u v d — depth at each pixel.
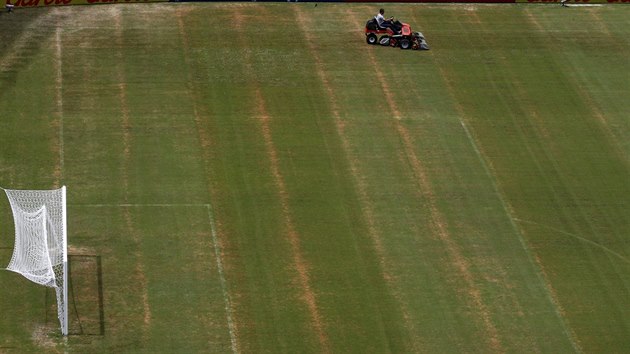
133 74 114.00
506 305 90.75
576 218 100.38
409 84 115.81
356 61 118.62
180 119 108.56
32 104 108.94
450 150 107.31
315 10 126.88
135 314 87.62
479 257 95.38
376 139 107.88
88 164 102.19
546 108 114.12
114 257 92.50
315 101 112.31
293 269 92.75
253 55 118.06
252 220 97.44
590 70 120.31
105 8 123.62
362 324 88.12
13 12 121.31
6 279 89.62
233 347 85.44
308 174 103.06
